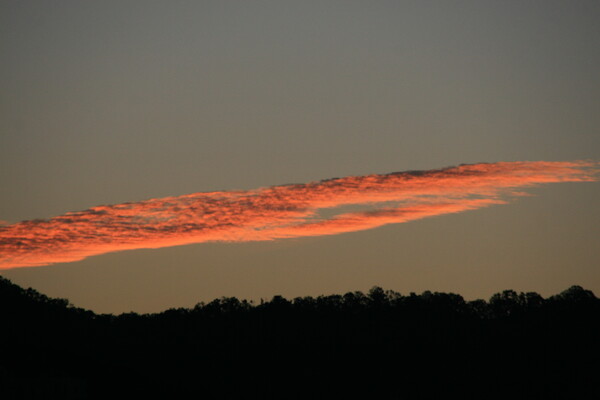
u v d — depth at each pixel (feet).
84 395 586.86
